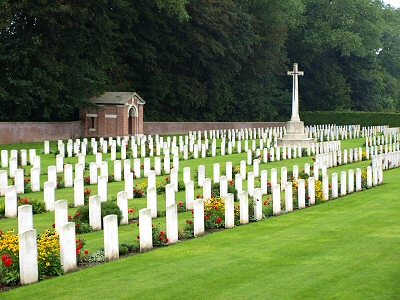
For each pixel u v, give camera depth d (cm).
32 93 5116
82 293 1204
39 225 1880
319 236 1677
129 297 1174
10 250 1334
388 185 2792
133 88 6962
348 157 3816
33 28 5419
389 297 1156
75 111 5959
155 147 4222
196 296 1173
